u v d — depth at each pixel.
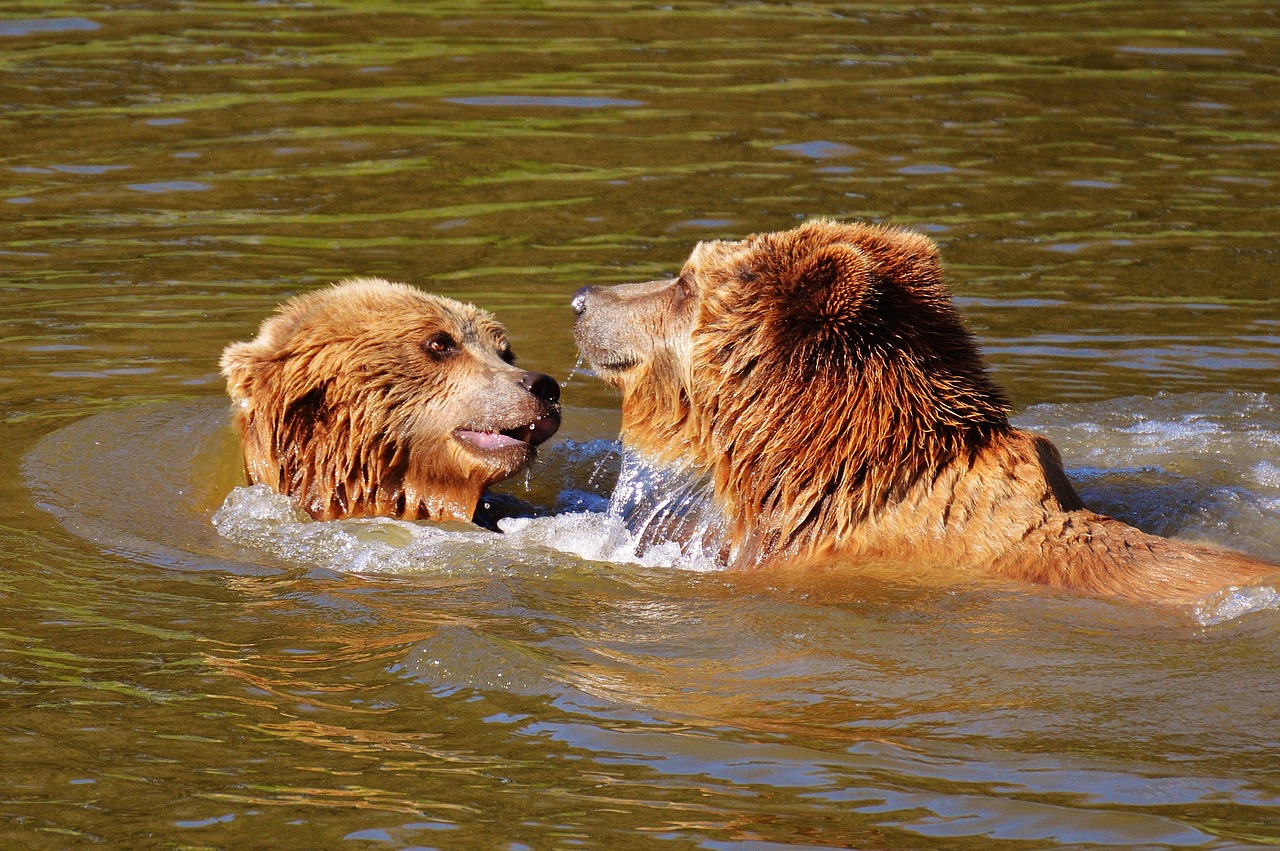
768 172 21.66
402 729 7.58
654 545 10.99
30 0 30.05
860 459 9.90
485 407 11.63
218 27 28.70
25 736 7.48
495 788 6.97
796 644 8.58
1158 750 7.24
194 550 10.60
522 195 20.73
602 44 28.19
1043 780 6.98
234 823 6.66
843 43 28.53
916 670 8.18
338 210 20.19
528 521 11.69
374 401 11.66
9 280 17.45
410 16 29.91
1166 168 22.08
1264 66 27.16
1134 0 32.34
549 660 8.36
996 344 15.80
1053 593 9.07
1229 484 12.05
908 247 10.32
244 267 18.09
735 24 29.86
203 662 8.43
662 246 18.83
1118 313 16.77
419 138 23.00
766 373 10.16
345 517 11.90
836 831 6.56
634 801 6.84
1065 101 25.16
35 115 23.38
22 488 11.73
